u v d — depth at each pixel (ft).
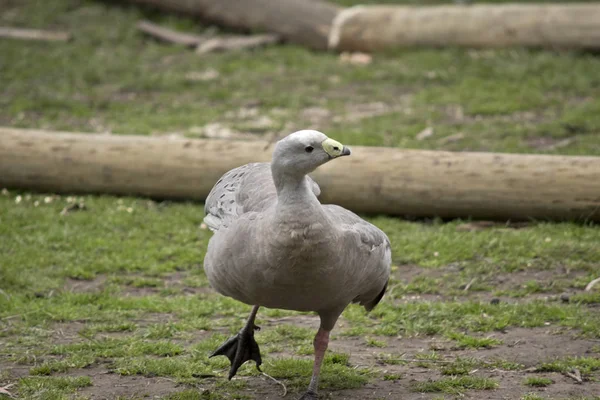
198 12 73.87
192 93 61.77
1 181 45.78
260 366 29.60
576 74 60.80
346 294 25.85
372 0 78.74
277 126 54.03
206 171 44.04
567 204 40.47
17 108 58.13
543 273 36.68
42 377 28.37
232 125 54.39
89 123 55.72
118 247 39.83
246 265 24.88
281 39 71.41
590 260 37.35
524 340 31.07
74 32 73.15
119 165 44.96
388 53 67.67
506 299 34.68
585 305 33.68
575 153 47.11
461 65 63.98
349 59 67.82
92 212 43.57
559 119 53.62
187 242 40.63
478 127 52.80
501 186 41.14
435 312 33.32
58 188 45.60
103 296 35.27
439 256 38.50
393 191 42.09
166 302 34.63
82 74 65.10
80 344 30.83
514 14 65.57
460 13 66.95
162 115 57.06
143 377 28.73
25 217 42.68
